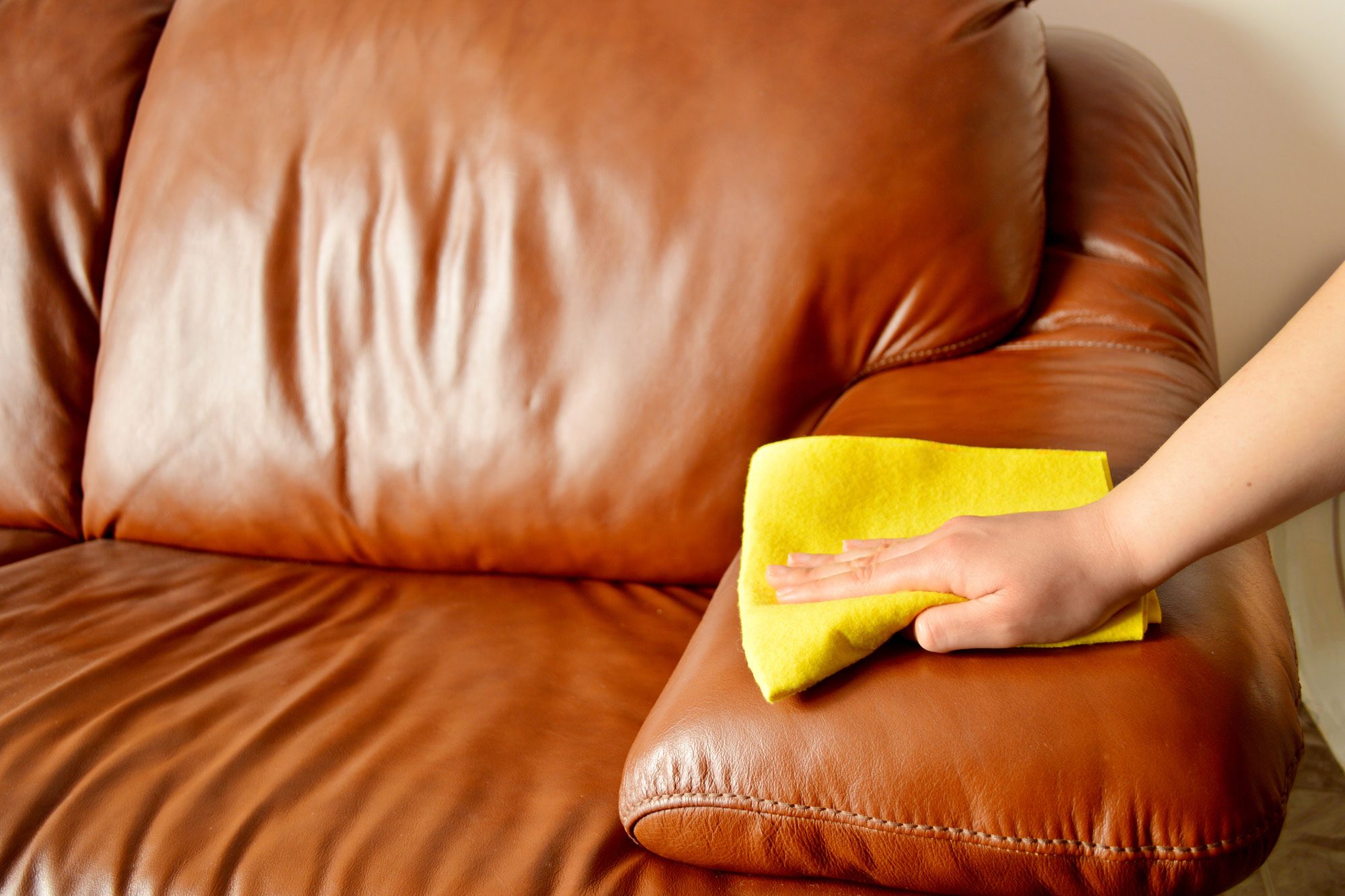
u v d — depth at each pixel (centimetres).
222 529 101
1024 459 62
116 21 115
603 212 89
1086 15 117
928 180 83
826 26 87
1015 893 48
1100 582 49
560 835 58
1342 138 113
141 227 105
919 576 53
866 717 50
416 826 60
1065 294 87
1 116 113
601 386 88
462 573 97
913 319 84
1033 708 48
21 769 67
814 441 64
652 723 57
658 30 90
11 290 110
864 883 53
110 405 104
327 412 96
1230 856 45
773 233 84
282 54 102
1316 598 109
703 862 54
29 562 100
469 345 92
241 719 72
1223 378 127
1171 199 91
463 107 94
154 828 61
